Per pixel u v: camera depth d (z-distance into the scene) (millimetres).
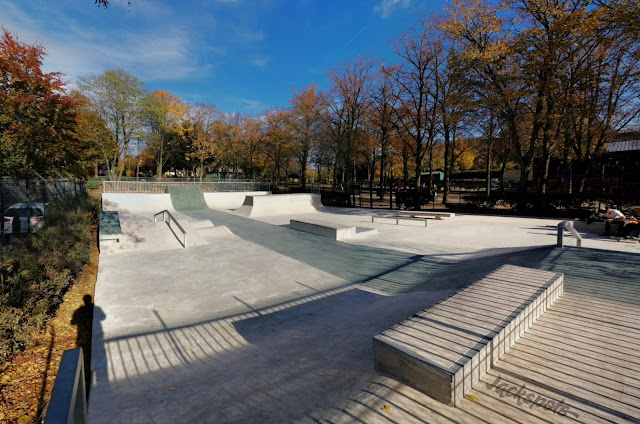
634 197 14531
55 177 14984
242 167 54000
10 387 3711
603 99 16984
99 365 3621
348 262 8023
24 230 10055
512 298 3543
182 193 21797
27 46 12906
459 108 19656
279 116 35438
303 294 6020
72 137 14211
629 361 2715
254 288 6336
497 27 17016
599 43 14422
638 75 14766
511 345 3000
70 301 6141
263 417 2234
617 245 8867
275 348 3900
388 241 10398
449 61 19250
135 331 4535
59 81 13508
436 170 50375
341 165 37562
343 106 30578
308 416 2158
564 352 2883
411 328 2852
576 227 12781
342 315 4965
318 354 3520
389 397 2289
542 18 15805
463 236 11148
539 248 7391
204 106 41188
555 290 4117
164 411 2508
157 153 42594
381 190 30250
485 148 29484
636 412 2100
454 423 2016
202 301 5688
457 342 2586
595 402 2211
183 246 9492
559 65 15125
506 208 18344
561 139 19109
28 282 5430
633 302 3969
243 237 11109
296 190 36500
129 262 8000
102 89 27844
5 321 4359
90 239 9797
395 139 30719
